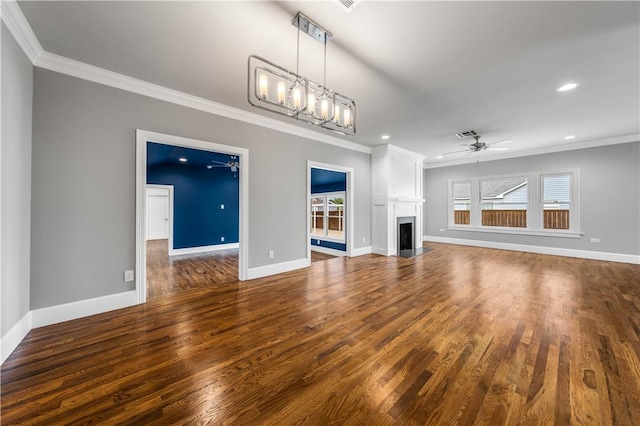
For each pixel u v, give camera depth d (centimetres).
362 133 491
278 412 143
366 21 195
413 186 665
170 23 199
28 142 225
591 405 146
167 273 449
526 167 631
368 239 617
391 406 147
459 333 230
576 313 271
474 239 723
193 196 681
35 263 235
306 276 416
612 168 520
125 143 284
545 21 194
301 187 467
